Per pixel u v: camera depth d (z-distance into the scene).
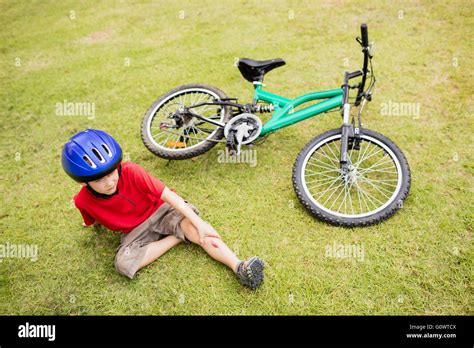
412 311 2.08
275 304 2.18
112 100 4.05
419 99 3.44
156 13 6.00
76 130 3.70
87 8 6.61
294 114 2.80
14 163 3.39
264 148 3.19
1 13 6.83
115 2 6.69
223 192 2.88
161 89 4.10
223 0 6.09
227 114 2.96
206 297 2.24
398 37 4.33
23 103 4.18
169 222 2.42
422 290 2.15
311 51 4.36
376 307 2.12
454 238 2.37
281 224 2.59
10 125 3.87
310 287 2.23
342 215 2.48
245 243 2.51
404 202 2.59
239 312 2.17
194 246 2.49
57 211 2.90
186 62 4.52
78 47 5.25
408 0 5.07
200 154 2.92
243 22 5.27
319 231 2.51
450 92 3.46
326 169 2.97
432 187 2.67
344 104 2.59
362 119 3.31
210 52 4.65
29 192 3.09
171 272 2.38
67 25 5.99
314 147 2.65
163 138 3.39
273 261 2.38
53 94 4.27
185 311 2.21
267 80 3.98
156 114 3.50
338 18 4.96
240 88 3.96
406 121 3.23
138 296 2.30
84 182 2.02
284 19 5.16
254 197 2.80
